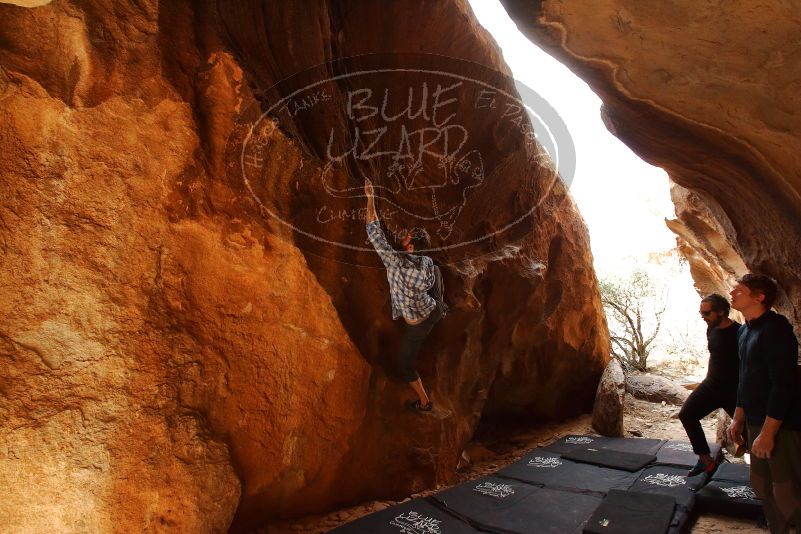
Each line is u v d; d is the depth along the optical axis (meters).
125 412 2.59
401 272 3.69
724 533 3.59
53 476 2.43
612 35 3.01
